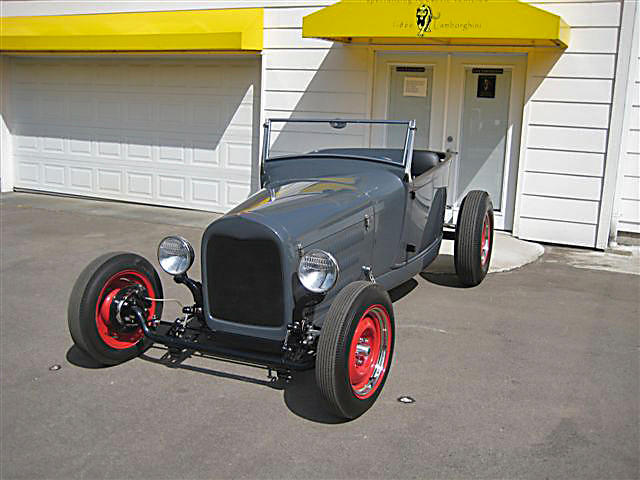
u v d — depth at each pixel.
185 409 4.01
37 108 12.16
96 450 3.54
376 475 3.32
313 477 3.30
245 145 10.27
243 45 9.21
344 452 3.53
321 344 3.67
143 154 11.17
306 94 9.55
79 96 11.66
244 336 4.23
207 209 10.74
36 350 4.91
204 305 4.31
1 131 12.41
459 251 6.32
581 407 4.06
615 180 8.12
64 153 12.02
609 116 8.04
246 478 3.29
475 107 8.91
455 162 9.09
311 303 4.16
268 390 4.28
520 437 3.70
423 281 6.76
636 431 3.77
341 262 4.48
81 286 4.33
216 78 10.34
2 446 3.58
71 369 4.57
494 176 8.96
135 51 10.40
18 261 7.41
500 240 8.40
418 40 8.58
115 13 10.76
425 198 5.77
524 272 7.18
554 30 7.05
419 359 4.77
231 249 4.12
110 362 4.54
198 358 4.74
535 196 8.52
